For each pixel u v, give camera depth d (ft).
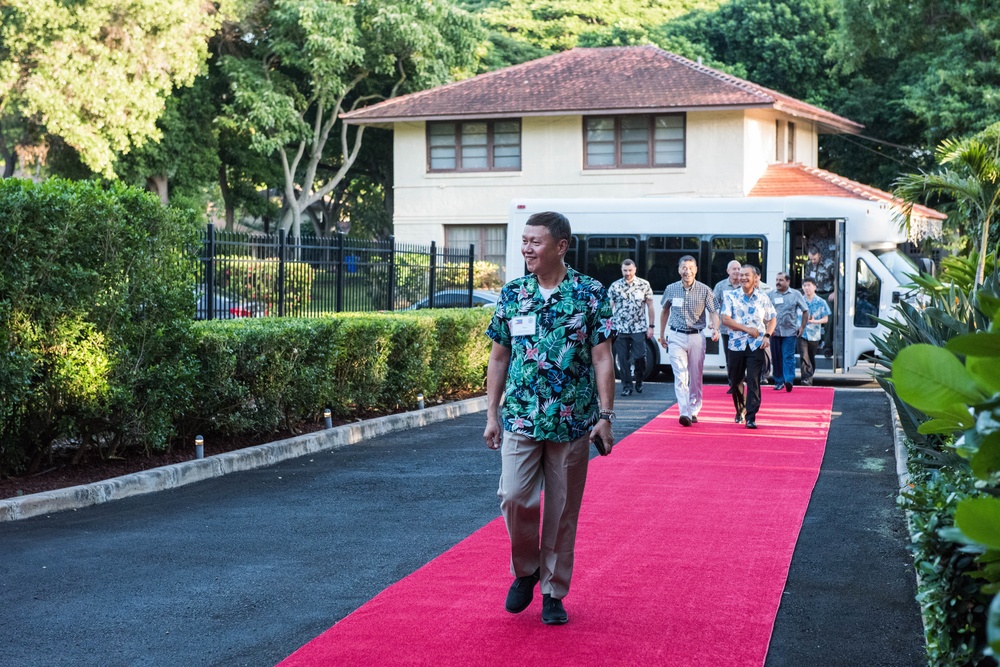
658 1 185.68
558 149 110.01
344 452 39.01
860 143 132.36
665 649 17.38
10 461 30.78
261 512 28.43
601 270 71.56
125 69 110.32
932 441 23.82
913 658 17.34
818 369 68.49
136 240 32.78
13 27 107.04
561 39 174.81
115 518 27.58
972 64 111.24
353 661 16.90
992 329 7.39
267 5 126.72
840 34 118.83
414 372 48.75
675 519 27.04
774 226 68.39
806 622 19.13
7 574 22.22
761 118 109.60
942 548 15.06
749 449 38.37
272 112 122.93
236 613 19.67
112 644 18.06
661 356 69.72
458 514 28.22
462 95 113.60
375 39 127.65
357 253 58.18
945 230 63.36
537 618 19.03
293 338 38.86
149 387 33.06
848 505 29.04
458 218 112.57
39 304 30.01
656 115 107.76
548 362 18.48
